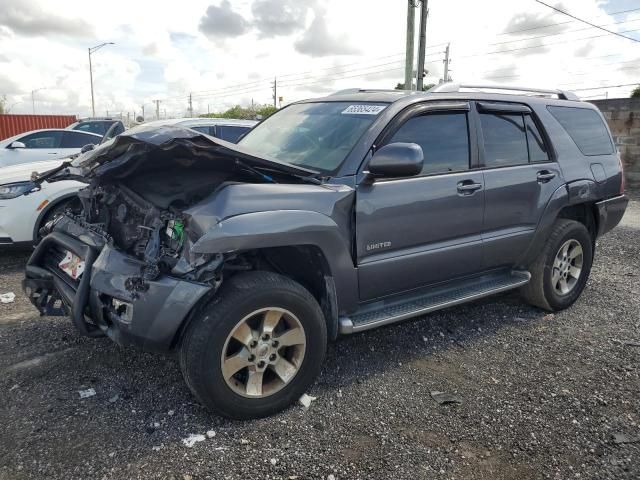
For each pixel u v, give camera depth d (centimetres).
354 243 340
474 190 400
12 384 342
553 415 322
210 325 286
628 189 1459
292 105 473
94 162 348
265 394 309
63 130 1172
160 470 264
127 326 288
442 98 399
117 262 303
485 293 424
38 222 598
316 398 336
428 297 405
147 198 317
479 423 312
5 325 438
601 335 445
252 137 450
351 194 334
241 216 287
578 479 267
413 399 338
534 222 452
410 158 317
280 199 304
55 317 454
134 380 350
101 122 1442
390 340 424
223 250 279
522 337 438
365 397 338
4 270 601
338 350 404
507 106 444
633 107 1445
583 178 489
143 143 296
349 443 291
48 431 292
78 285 327
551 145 473
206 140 289
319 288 345
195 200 304
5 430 292
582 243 500
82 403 321
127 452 277
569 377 370
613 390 353
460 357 398
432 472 270
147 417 309
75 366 367
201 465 269
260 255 335
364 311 370
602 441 298
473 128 412
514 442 295
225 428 300
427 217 373
